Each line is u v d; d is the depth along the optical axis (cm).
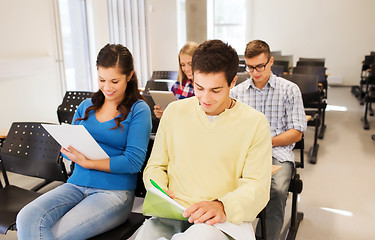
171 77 412
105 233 151
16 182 323
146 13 601
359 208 278
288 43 902
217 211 117
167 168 145
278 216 195
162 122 146
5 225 163
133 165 158
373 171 353
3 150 202
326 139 466
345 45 868
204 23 510
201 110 136
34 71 412
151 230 131
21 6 400
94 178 158
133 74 169
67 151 158
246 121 132
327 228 249
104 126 165
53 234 140
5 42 382
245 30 923
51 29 450
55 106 462
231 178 133
